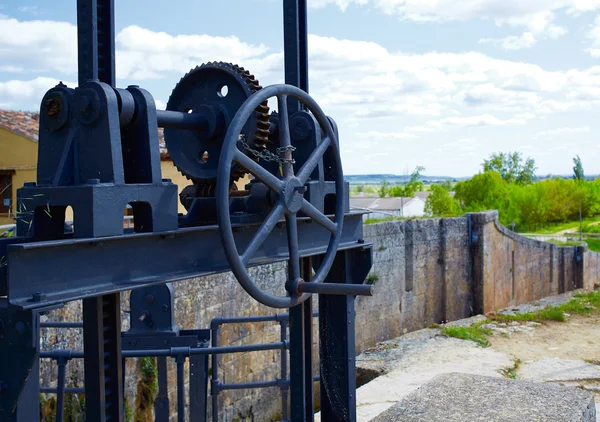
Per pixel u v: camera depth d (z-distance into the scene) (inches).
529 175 3356.3
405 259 611.5
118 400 110.9
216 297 377.1
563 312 532.1
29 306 83.1
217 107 131.0
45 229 100.4
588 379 343.0
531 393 158.4
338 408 159.5
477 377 172.7
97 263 95.3
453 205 2144.4
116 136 98.3
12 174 646.5
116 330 110.0
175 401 345.1
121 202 97.1
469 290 718.5
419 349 402.3
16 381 87.6
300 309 149.0
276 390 438.3
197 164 134.9
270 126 138.6
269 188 114.0
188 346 197.0
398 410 147.9
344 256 158.2
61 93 100.3
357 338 540.7
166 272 107.2
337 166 132.3
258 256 126.6
